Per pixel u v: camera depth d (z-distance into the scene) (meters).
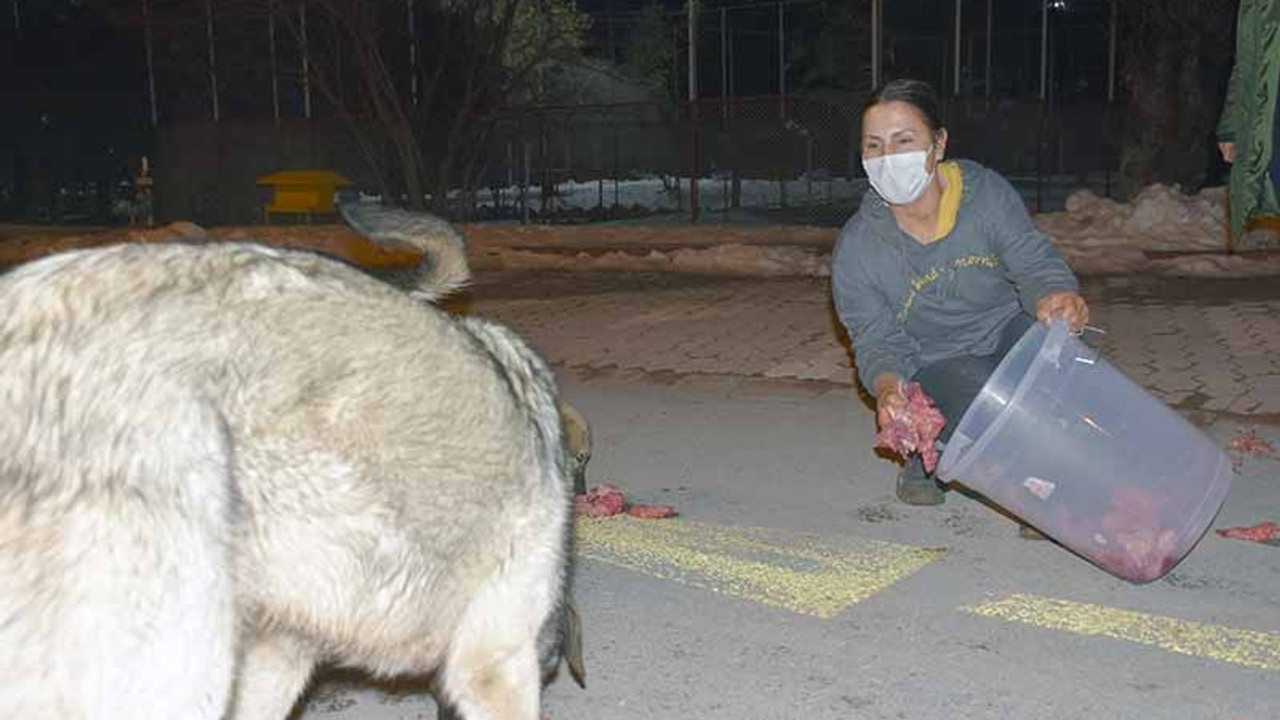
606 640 4.73
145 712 2.34
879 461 6.97
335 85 27.22
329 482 2.64
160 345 2.44
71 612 2.28
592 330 11.23
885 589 5.16
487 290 14.59
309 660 3.17
